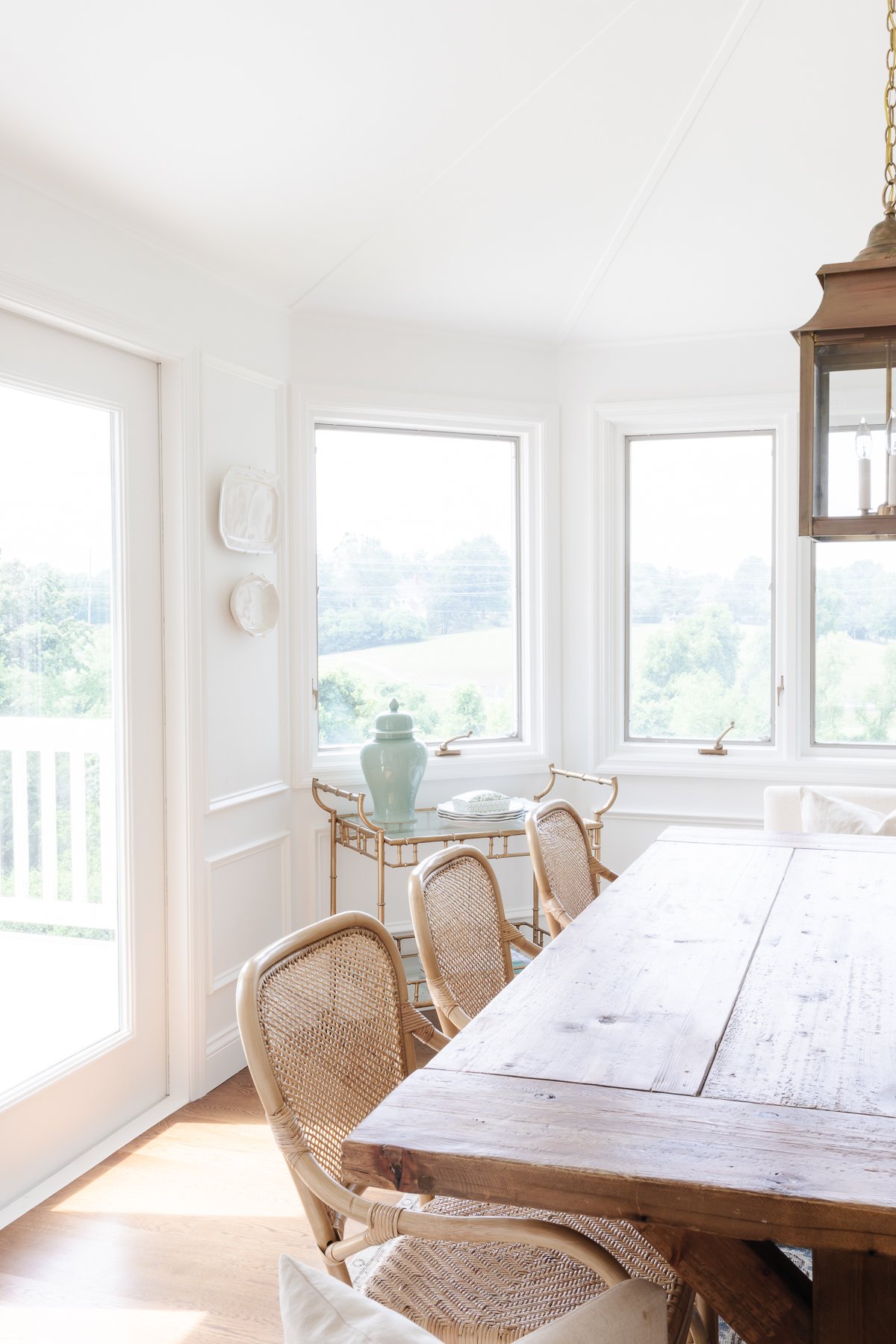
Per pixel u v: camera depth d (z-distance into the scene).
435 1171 1.19
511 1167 1.16
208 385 3.31
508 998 1.66
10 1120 2.61
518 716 4.43
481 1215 1.67
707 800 4.31
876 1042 1.47
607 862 4.39
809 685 4.30
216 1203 2.62
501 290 3.87
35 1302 2.22
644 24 2.69
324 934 1.72
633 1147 1.19
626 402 4.29
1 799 2.60
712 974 1.77
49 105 2.36
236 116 2.64
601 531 4.35
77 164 2.58
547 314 4.08
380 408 3.97
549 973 1.78
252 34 2.39
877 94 3.01
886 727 4.25
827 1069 1.38
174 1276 2.31
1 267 2.46
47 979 2.77
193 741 3.22
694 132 3.15
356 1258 1.60
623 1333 1.00
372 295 3.77
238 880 3.47
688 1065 1.41
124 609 3.04
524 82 2.83
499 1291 1.48
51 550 2.78
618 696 4.45
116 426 3.01
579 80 2.87
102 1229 2.50
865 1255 1.17
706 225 3.58
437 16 2.50
